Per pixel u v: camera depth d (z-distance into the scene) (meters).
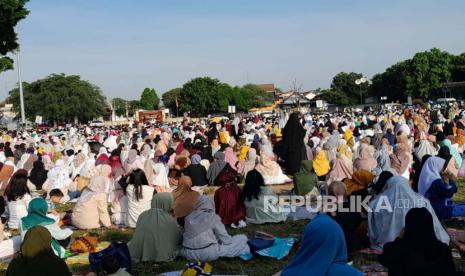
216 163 14.47
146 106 123.75
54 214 10.12
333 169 12.12
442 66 84.50
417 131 18.97
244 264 7.43
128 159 13.90
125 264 6.92
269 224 9.70
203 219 7.62
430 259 4.59
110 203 11.95
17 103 78.38
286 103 76.81
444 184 9.28
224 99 91.69
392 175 8.21
